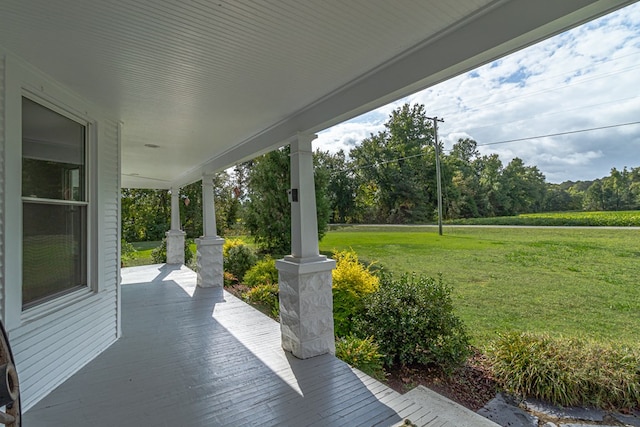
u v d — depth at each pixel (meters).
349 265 4.49
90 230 2.97
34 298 2.31
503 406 2.66
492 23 1.62
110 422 2.07
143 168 6.62
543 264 5.41
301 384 2.56
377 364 3.19
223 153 5.12
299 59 2.13
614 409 2.53
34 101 2.29
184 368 2.84
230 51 2.02
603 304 3.99
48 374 2.39
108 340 3.32
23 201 2.20
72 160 2.76
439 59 1.88
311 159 3.27
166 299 5.27
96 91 2.63
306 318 3.06
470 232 9.46
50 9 1.55
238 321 4.18
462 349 3.22
